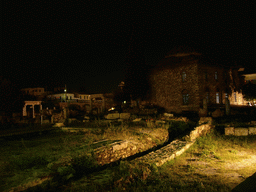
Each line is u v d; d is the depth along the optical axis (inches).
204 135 538.3
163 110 1352.1
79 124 703.1
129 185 209.3
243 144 435.5
